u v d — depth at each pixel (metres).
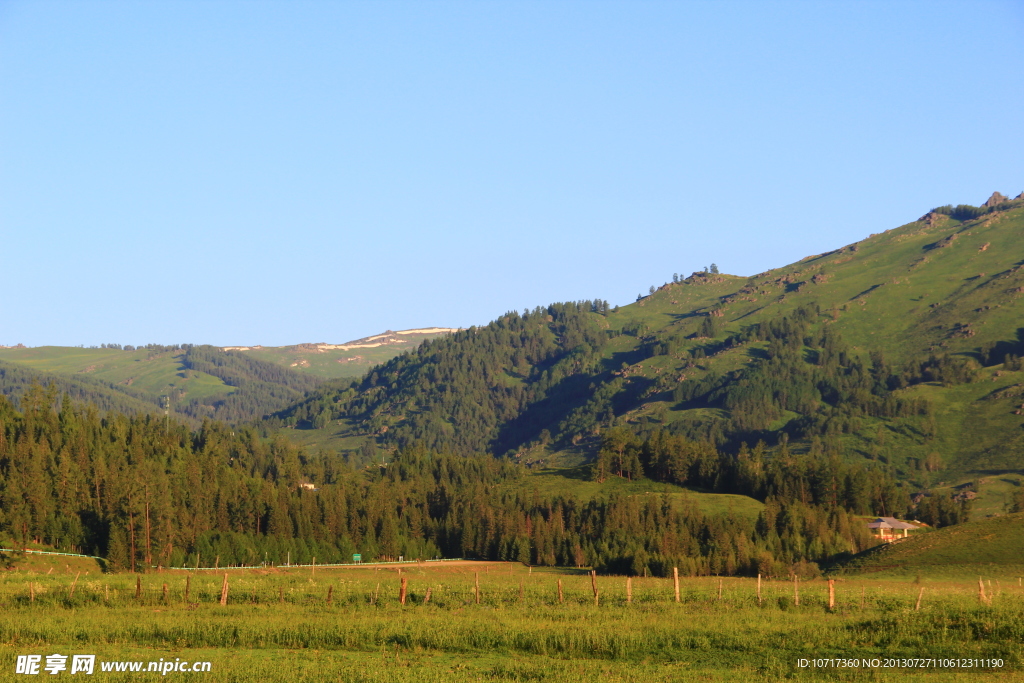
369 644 50.28
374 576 123.62
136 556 134.50
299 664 45.03
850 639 48.53
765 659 45.59
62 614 59.62
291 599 70.81
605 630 51.00
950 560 119.56
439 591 75.81
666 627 52.38
